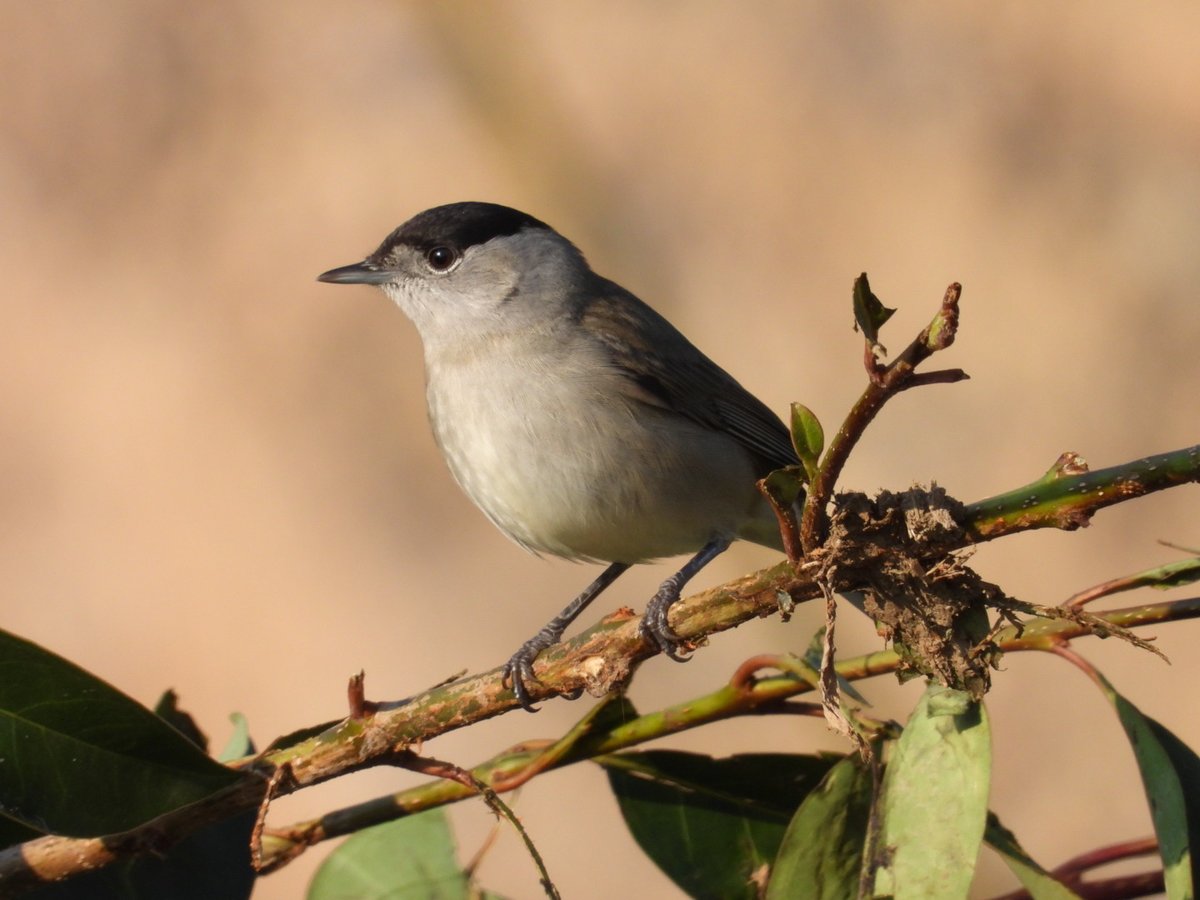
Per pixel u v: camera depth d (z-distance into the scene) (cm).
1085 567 1162
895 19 1480
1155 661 1098
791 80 1477
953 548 368
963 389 1277
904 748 397
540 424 736
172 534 1362
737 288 1373
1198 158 1337
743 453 786
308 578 1313
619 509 742
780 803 482
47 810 401
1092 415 1249
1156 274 1300
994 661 372
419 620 1283
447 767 417
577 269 782
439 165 1402
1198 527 1159
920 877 383
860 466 1247
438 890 493
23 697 402
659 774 483
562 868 1095
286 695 1243
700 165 1444
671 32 1512
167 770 409
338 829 464
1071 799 1038
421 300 782
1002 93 1434
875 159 1437
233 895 460
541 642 766
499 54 1280
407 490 1374
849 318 1340
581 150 1305
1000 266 1346
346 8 1530
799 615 976
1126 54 1405
